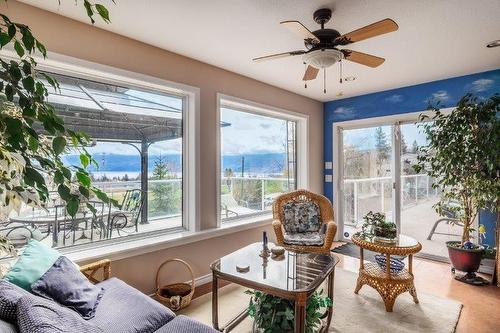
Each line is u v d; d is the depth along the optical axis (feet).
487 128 9.48
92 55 7.60
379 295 8.96
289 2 6.56
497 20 7.25
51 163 2.96
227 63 10.37
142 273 8.44
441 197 11.41
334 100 15.81
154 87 9.27
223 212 11.90
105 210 8.58
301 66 10.67
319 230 11.37
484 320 7.60
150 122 9.55
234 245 11.23
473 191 9.88
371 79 12.11
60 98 7.72
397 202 13.76
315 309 6.54
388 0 6.45
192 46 8.93
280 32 8.03
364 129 15.02
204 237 10.07
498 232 9.85
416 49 9.02
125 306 5.44
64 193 2.80
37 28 6.75
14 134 2.75
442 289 9.49
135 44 8.46
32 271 5.25
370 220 9.23
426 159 11.28
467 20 7.27
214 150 10.66
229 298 8.87
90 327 4.11
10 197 3.22
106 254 7.67
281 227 10.25
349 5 6.64
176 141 10.17
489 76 11.04
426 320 7.51
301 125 15.29
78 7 6.74
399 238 8.92
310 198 11.95
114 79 8.41
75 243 8.00
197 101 10.06
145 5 6.66
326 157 16.17
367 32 5.95
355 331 7.04
